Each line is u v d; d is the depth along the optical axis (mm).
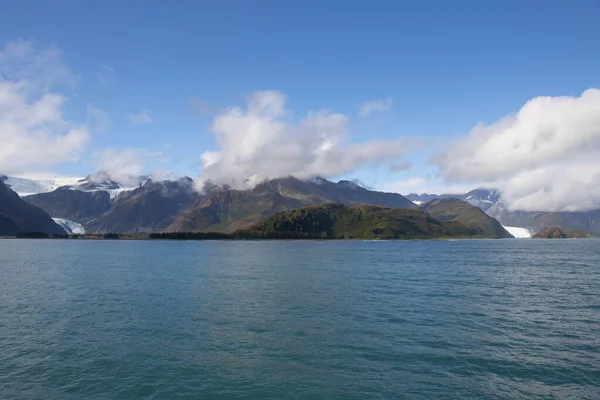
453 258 179500
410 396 30484
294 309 59125
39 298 68812
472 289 79000
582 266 136375
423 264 143375
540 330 47062
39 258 177125
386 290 77562
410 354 38969
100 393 31312
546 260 168375
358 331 46875
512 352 39281
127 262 153250
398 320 52000
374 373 34594
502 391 31109
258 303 63969
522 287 82000
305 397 30562
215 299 67625
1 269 122750
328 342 42875
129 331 47219
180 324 50281
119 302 65000
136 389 31969
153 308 60031
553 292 75062
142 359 38031
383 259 171250
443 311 57500
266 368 35875
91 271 116375
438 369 35250
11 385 32500
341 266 134125
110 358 38281
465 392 31000
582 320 51938
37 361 37438
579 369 35000
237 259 171625
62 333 46344
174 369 35688
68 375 34375
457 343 42156
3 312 57250
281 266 134125
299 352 39750
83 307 60875
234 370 35469
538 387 31719
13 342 42938
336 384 32625
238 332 46719
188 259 171625
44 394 31125
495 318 53094
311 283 88312
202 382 33156
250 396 30812
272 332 46594
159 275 105125
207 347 41406
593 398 30031
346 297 69438
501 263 149500
